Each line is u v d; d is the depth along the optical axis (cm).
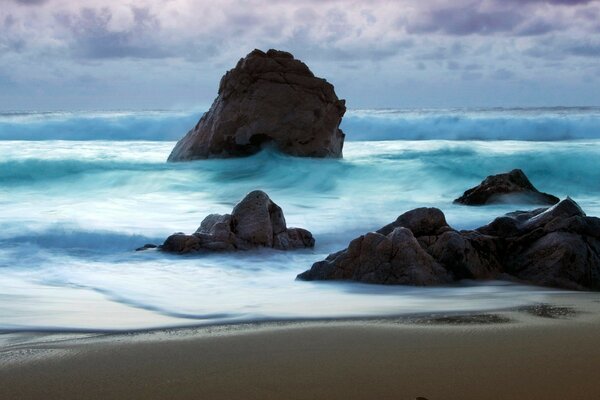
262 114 2300
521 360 516
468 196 1612
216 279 905
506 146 2906
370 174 2059
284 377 487
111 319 674
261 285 866
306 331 606
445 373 491
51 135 3775
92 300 776
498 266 869
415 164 2145
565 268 835
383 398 448
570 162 2203
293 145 2302
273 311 697
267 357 532
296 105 2325
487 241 877
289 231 1123
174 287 856
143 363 520
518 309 689
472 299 748
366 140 3925
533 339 568
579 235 858
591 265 838
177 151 2442
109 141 3609
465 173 2062
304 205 1605
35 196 1762
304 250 1104
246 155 2334
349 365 511
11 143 3281
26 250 1088
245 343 571
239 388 468
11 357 537
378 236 869
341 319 654
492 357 523
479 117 4019
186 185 1928
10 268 965
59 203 1638
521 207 1546
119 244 1158
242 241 1080
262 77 2353
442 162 2228
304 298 775
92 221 1348
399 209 1527
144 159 2494
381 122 3959
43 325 647
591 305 709
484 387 464
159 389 468
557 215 888
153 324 650
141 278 910
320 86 2373
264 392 461
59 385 476
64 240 1162
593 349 539
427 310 691
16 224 1268
